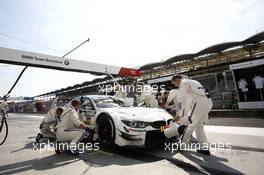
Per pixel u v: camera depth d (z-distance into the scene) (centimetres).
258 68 897
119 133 323
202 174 224
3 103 450
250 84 923
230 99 1034
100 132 377
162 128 323
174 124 333
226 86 1091
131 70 926
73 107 362
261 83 881
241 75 952
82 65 748
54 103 628
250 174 217
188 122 313
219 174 222
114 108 388
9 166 289
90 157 313
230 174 220
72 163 288
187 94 308
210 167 245
